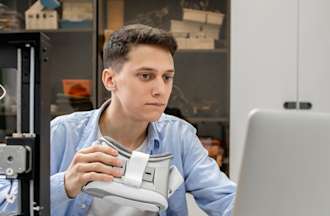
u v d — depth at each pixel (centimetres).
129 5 257
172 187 87
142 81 91
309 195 62
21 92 61
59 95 248
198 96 251
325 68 237
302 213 63
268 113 60
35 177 60
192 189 115
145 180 81
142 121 100
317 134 60
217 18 248
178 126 124
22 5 253
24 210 61
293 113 60
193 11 250
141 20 255
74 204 101
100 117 113
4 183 63
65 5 251
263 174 62
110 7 255
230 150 240
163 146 117
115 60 95
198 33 250
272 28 240
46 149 62
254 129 60
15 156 59
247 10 241
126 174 80
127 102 94
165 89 92
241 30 241
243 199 63
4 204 62
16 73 61
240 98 241
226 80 246
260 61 240
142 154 82
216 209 107
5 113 168
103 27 251
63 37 254
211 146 240
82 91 247
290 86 238
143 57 90
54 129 112
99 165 79
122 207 102
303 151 60
